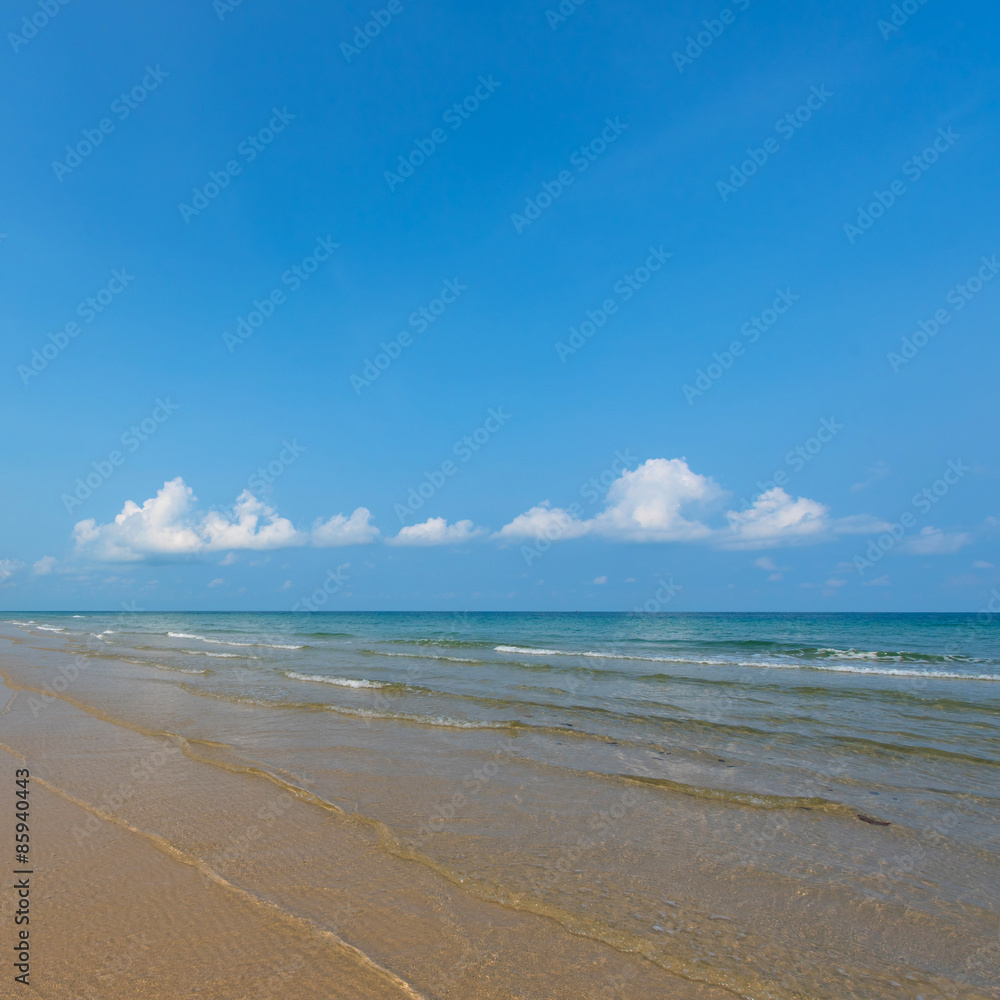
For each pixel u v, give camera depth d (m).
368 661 25.05
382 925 4.89
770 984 4.22
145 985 4.02
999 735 11.60
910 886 5.72
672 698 15.65
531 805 7.74
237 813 7.39
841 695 16.27
